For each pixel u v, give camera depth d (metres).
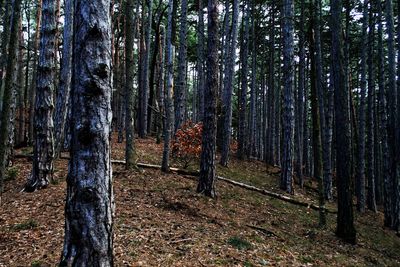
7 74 7.53
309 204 15.10
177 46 30.31
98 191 3.90
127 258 6.04
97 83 3.96
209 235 7.93
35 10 29.67
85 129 3.90
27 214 8.22
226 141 19.67
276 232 9.84
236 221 9.91
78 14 4.03
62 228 7.31
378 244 12.72
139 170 13.20
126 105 13.13
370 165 20.48
